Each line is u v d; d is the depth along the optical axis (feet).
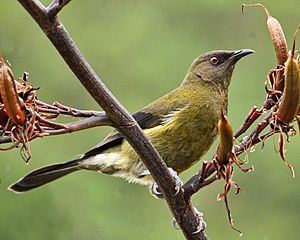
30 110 18.38
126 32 47.70
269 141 41.78
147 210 41.29
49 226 38.42
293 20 46.57
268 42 46.62
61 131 18.88
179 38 47.29
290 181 41.27
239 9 47.11
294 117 19.65
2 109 18.31
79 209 39.68
